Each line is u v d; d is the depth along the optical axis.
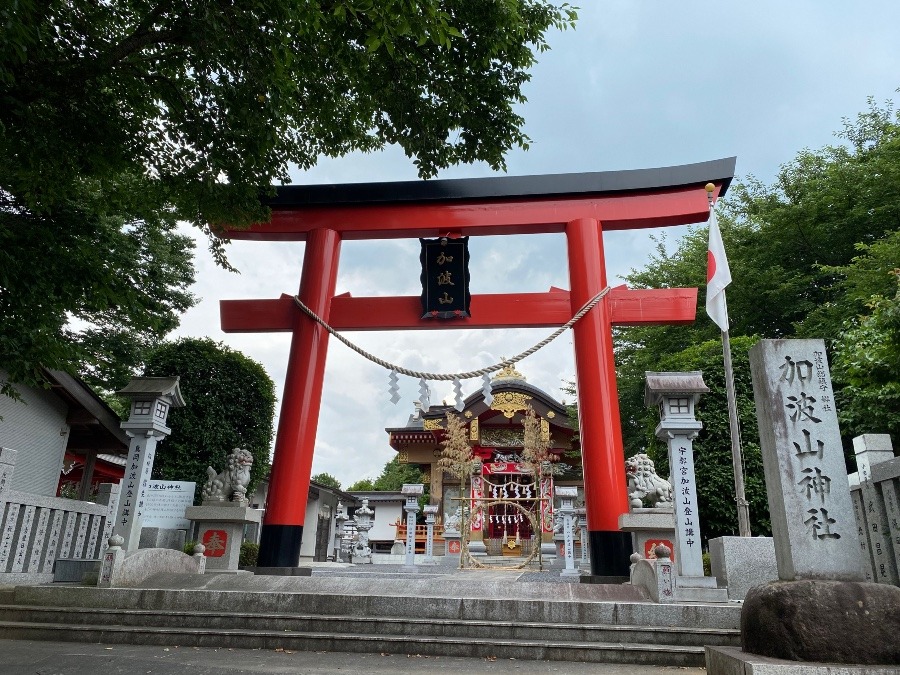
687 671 5.48
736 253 20.33
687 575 7.67
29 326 7.44
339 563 21.23
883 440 9.38
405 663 5.65
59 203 8.52
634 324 12.07
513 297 12.64
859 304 15.17
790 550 4.65
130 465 8.45
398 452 32.38
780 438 5.00
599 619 6.47
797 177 21.09
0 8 4.84
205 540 10.94
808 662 3.90
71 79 6.66
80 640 6.45
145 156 8.10
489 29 8.15
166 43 7.25
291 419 11.04
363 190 12.49
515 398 29.16
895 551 7.57
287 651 6.12
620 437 10.59
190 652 5.93
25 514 8.73
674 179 12.02
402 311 12.71
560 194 12.27
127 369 17.00
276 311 12.44
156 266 16.16
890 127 19.39
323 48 7.86
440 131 9.50
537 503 25.58
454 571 16.36
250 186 8.64
